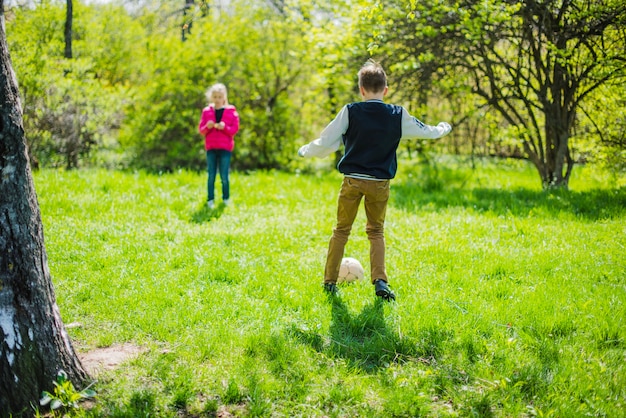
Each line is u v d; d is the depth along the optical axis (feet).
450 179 38.40
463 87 32.37
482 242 20.77
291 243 20.61
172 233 21.35
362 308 14.74
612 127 32.07
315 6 36.17
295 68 44.01
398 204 27.63
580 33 28.45
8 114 9.63
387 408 10.41
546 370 11.47
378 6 19.79
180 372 11.34
